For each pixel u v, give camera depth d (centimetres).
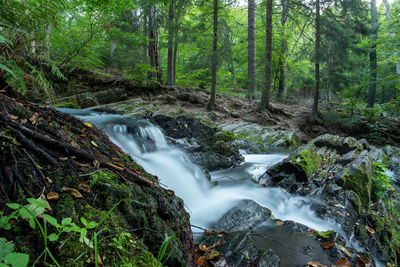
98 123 511
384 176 573
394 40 1490
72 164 178
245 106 1365
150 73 1386
